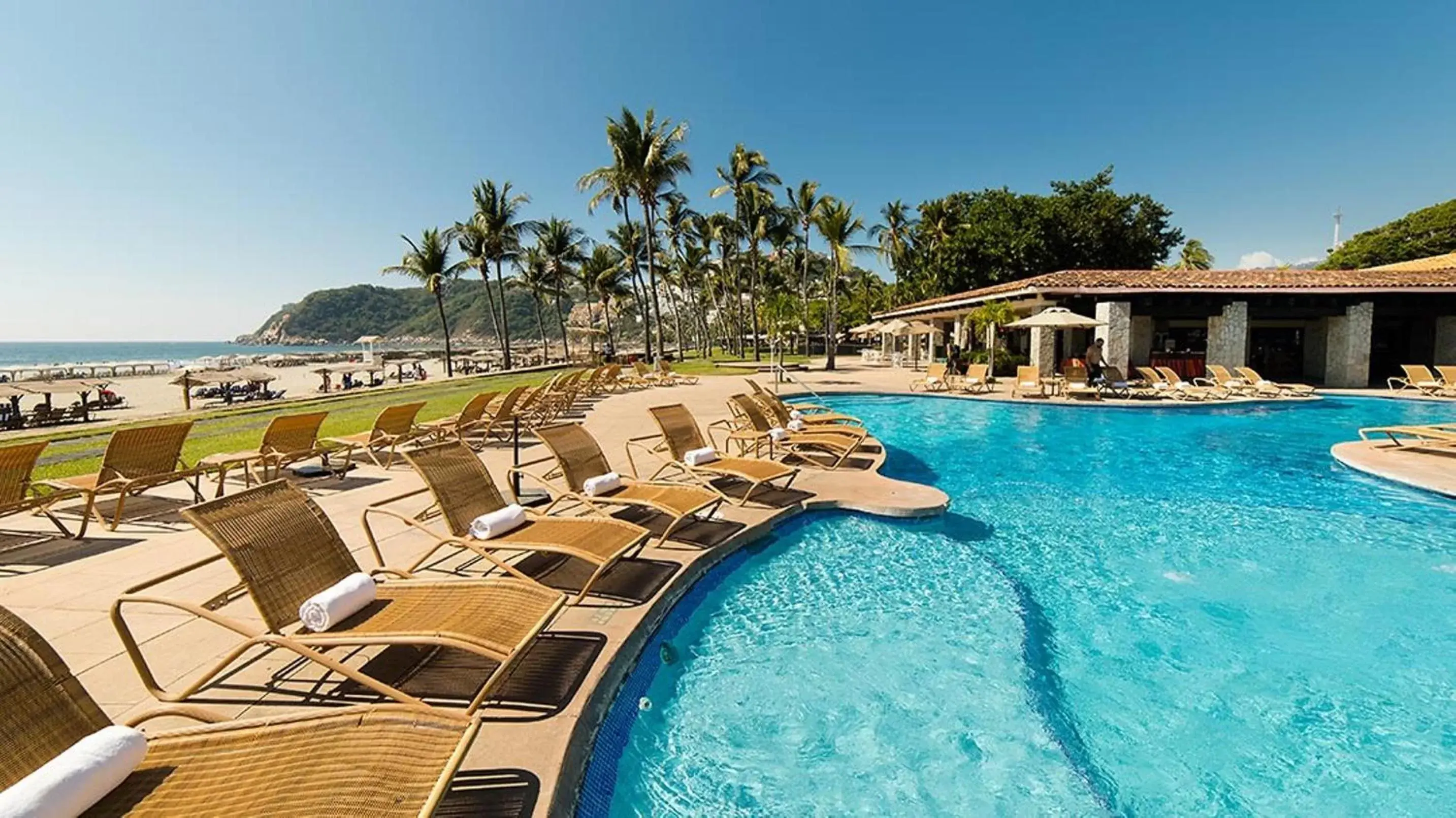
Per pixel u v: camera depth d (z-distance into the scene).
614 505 5.61
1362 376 20.62
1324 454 10.52
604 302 49.78
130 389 36.50
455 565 4.70
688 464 6.85
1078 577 5.38
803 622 4.54
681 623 4.49
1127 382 18.69
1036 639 4.32
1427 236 38.16
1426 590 5.11
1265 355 25.06
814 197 35.00
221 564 4.73
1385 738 3.34
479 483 4.95
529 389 13.94
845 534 6.28
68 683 2.12
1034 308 24.14
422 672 3.18
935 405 16.97
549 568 4.64
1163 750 3.24
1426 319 22.23
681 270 52.62
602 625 3.83
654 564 4.84
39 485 6.67
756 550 5.82
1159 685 3.79
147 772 1.93
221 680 3.08
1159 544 6.16
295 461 7.26
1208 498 7.83
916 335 32.28
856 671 3.91
